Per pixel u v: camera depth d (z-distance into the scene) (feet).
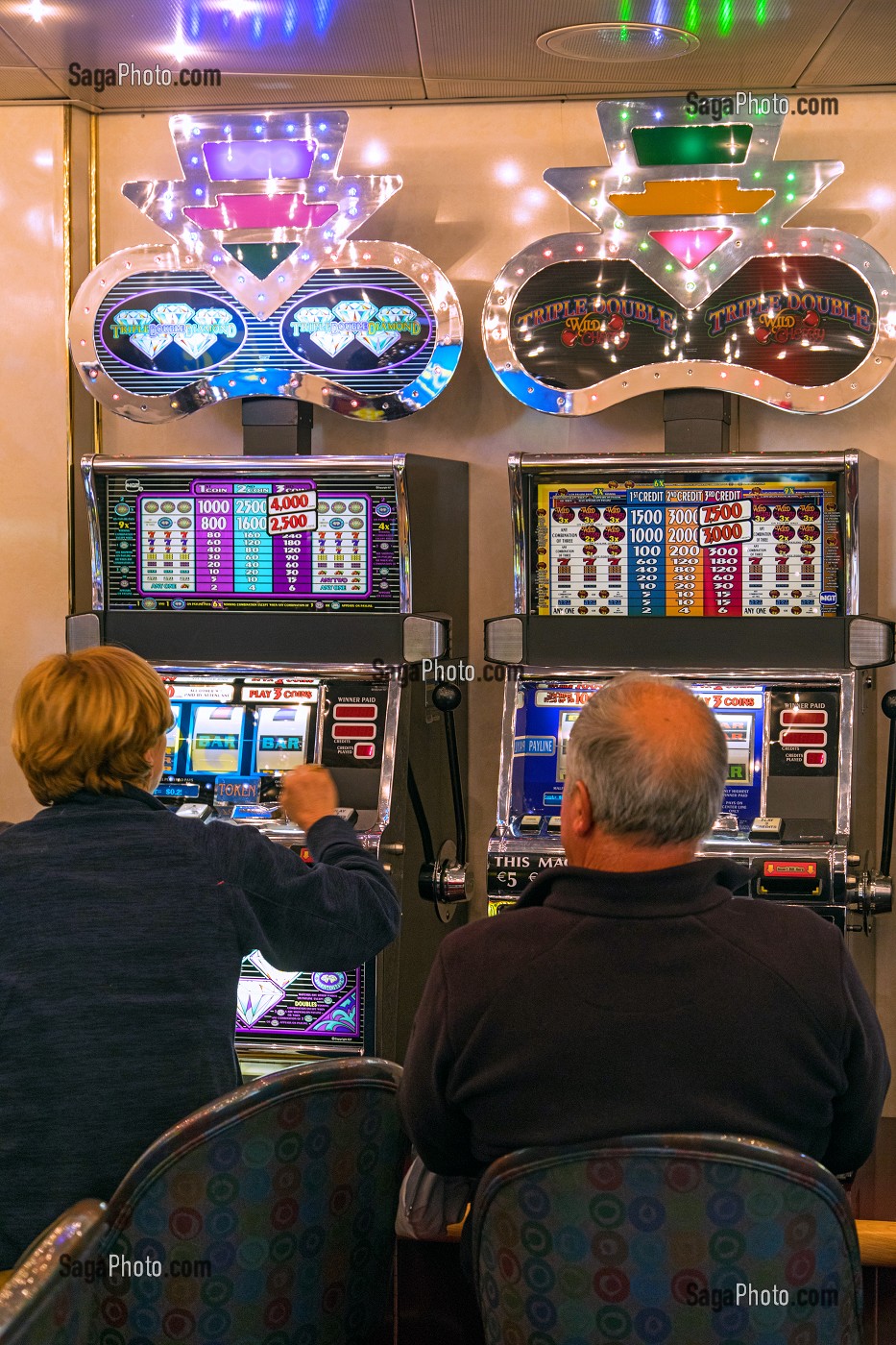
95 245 13.16
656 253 10.90
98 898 5.81
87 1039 5.63
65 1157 5.57
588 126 12.64
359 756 10.84
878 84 12.08
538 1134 5.01
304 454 12.02
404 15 10.45
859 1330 5.04
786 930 5.18
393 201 12.93
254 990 10.40
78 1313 3.96
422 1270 7.97
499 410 12.91
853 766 10.30
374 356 11.36
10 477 12.93
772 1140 4.72
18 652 13.04
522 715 11.01
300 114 11.27
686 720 5.34
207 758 11.16
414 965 11.37
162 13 10.41
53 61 11.66
